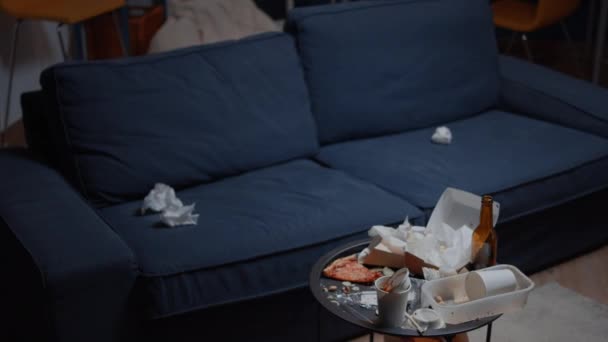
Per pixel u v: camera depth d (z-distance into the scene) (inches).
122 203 87.7
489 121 112.8
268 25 180.5
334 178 92.4
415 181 91.5
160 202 83.3
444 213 72.0
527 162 96.3
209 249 74.7
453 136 106.7
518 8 165.8
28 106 94.0
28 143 95.7
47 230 72.5
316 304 80.7
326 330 82.7
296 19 102.7
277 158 97.2
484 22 116.6
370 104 105.1
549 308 90.8
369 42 105.3
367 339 85.0
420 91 109.3
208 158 91.4
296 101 99.2
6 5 139.1
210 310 74.2
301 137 99.0
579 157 98.1
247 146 94.3
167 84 90.4
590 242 103.7
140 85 88.9
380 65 105.9
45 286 65.8
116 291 69.5
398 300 58.7
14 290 75.4
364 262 68.9
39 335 71.7
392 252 68.0
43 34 176.9
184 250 74.3
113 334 70.7
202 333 74.5
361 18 105.6
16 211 76.8
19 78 165.2
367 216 82.4
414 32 109.1
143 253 73.6
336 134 104.3
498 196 90.5
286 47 100.1
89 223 74.7
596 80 164.6
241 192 88.8
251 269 75.2
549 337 85.3
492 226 66.6
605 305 91.6
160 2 183.5
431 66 110.3
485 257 66.5
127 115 87.3
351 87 103.9
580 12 202.1
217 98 93.0
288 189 89.3
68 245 69.9
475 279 61.7
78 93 85.4
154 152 88.2
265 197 87.0
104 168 85.8
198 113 91.4
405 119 108.5
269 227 79.2
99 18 166.4
